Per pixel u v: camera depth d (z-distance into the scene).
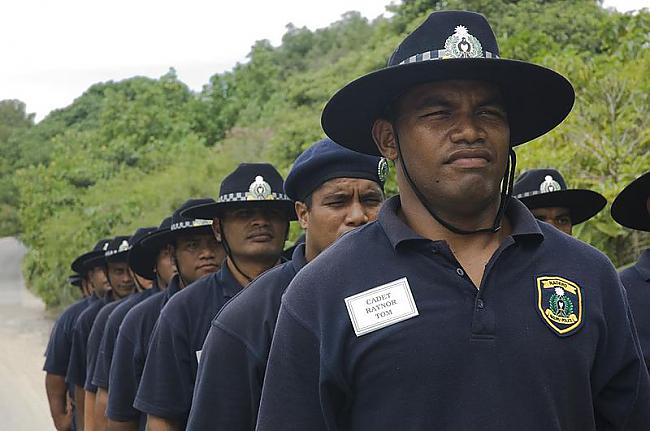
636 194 3.93
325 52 38.38
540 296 1.97
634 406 2.08
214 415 2.99
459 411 1.89
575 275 2.03
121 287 7.20
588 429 2.01
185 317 3.82
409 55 2.11
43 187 30.78
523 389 1.90
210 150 27.66
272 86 34.19
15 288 36.94
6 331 23.80
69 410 7.45
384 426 1.93
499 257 2.00
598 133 7.33
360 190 3.22
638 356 2.09
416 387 1.91
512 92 2.20
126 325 4.59
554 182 4.70
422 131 2.06
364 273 2.03
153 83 36.88
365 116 2.30
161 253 5.49
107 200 24.97
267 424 2.11
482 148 2.03
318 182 3.22
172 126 32.97
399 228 2.04
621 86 7.66
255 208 3.92
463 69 2.03
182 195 22.84
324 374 2.02
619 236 6.70
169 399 3.74
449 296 1.95
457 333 1.92
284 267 3.19
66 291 26.89
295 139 17.73
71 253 25.75
